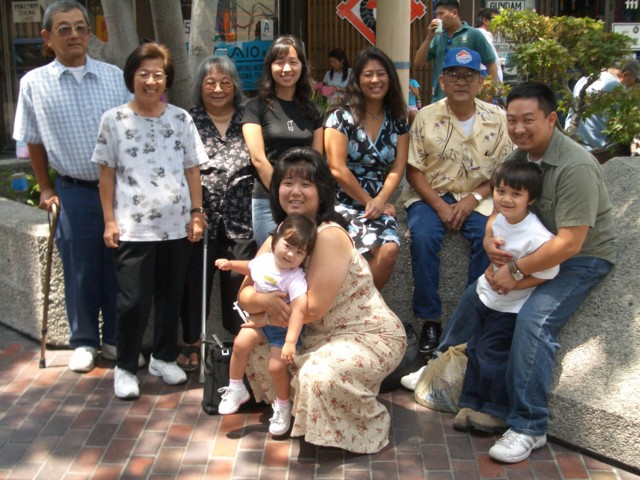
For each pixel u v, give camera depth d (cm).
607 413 353
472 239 456
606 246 390
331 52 970
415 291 462
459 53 452
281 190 375
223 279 460
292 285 366
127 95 457
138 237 414
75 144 439
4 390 436
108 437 387
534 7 1081
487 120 469
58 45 436
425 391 416
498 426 384
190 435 389
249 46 930
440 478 351
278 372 378
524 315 372
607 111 589
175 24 533
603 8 1085
